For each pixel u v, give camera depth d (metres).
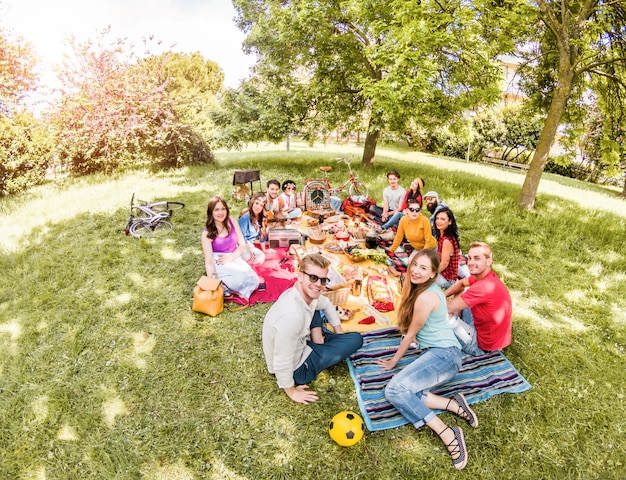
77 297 4.28
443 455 2.54
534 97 9.51
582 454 2.64
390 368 3.18
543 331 3.98
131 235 5.88
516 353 3.60
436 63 9.24
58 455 2.51
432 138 25.11
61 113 11.09
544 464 2.55
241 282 4.10
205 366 3.28
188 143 12.78
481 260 3.00
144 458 2.48
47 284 4.55
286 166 12.45
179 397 2.96
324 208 6.90
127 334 3.67
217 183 9.52
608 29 8.02
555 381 3.28
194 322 3.85
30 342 3.56
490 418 2.85
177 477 2.37
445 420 2.80
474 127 21.77
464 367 3.31
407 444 2.61
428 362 2.74
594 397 3.14
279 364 2.71
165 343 3.55
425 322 2.85
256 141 12.41
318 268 2.51
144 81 12.34
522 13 7.82
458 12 7.98
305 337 2.93
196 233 6.11
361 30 11.37
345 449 2.56
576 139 10.10
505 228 6.86
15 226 6.36
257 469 2.43
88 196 8.15
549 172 21.45
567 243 6.26
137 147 11.60
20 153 9.96
